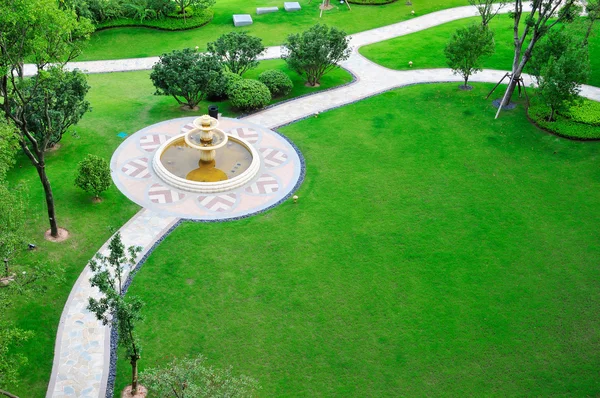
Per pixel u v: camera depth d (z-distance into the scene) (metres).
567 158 36.56
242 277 26.67
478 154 36.81
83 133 37.47
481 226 30.69
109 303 19.16
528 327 24.98
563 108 38.41
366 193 32.88
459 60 43.41
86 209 30.47
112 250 19.64
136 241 28.50
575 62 36.47
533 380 22.75
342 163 35.59
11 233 21.52
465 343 24.08
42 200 30.89
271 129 39.25
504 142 38.19
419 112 41.78
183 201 31.66
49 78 25.81
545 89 38.19
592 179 34.62
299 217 30.77
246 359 22.84
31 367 21.98
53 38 23.59
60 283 25.31
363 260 28.06
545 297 26.53
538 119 40.09
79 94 34.09
